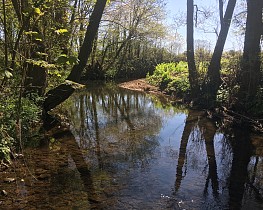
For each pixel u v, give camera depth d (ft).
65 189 16.69
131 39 100.73
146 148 25.26
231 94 37.86
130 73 103.81
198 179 19.13
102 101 51.78
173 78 63.31
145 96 58.03
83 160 21.50
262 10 37.58
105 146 25.25
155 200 16.05
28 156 21.12
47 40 22.27
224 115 36.17
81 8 33.37
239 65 38.86
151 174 19.62
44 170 18.99
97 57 105.29
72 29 31.04
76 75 31.68
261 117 32.27
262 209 15.60
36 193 15.97
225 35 44.06
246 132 30.17
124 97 56.75
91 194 16.30
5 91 18.47
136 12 97.14
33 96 28.58
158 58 112.37
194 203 15.93
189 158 23.12
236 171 20.68
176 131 31.35
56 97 31.68
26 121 25.79
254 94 35.22
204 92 45.06
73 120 35.22
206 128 32.48
